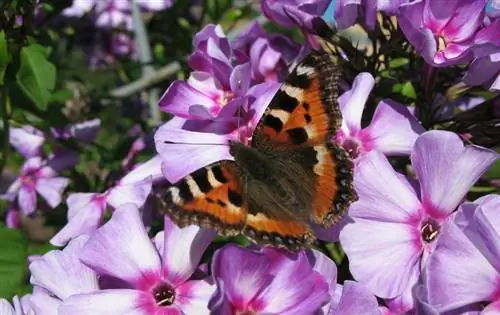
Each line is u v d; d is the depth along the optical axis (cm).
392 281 22
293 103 23
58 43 44
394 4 25
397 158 25
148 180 25
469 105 29
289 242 21
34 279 23
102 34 48
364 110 26
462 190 23
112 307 22
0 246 27
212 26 26
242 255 21
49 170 37
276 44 28
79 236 23
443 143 23
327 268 22
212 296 20
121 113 45
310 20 27
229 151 23
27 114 37
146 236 23
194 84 26
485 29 25
